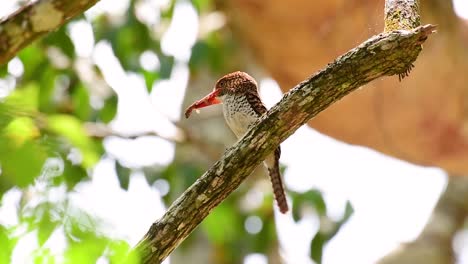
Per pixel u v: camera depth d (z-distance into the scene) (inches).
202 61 557.0
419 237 631.8
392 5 230.4
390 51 219.5
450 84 521.7
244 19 515.8
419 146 546.6
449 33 512.7
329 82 225.1
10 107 208.2
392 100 525.0
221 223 534.6
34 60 523.5
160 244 233.0
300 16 487.8
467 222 659.4
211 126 575.5
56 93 543.5
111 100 547.2
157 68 543.8
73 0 204.1
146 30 541.0
